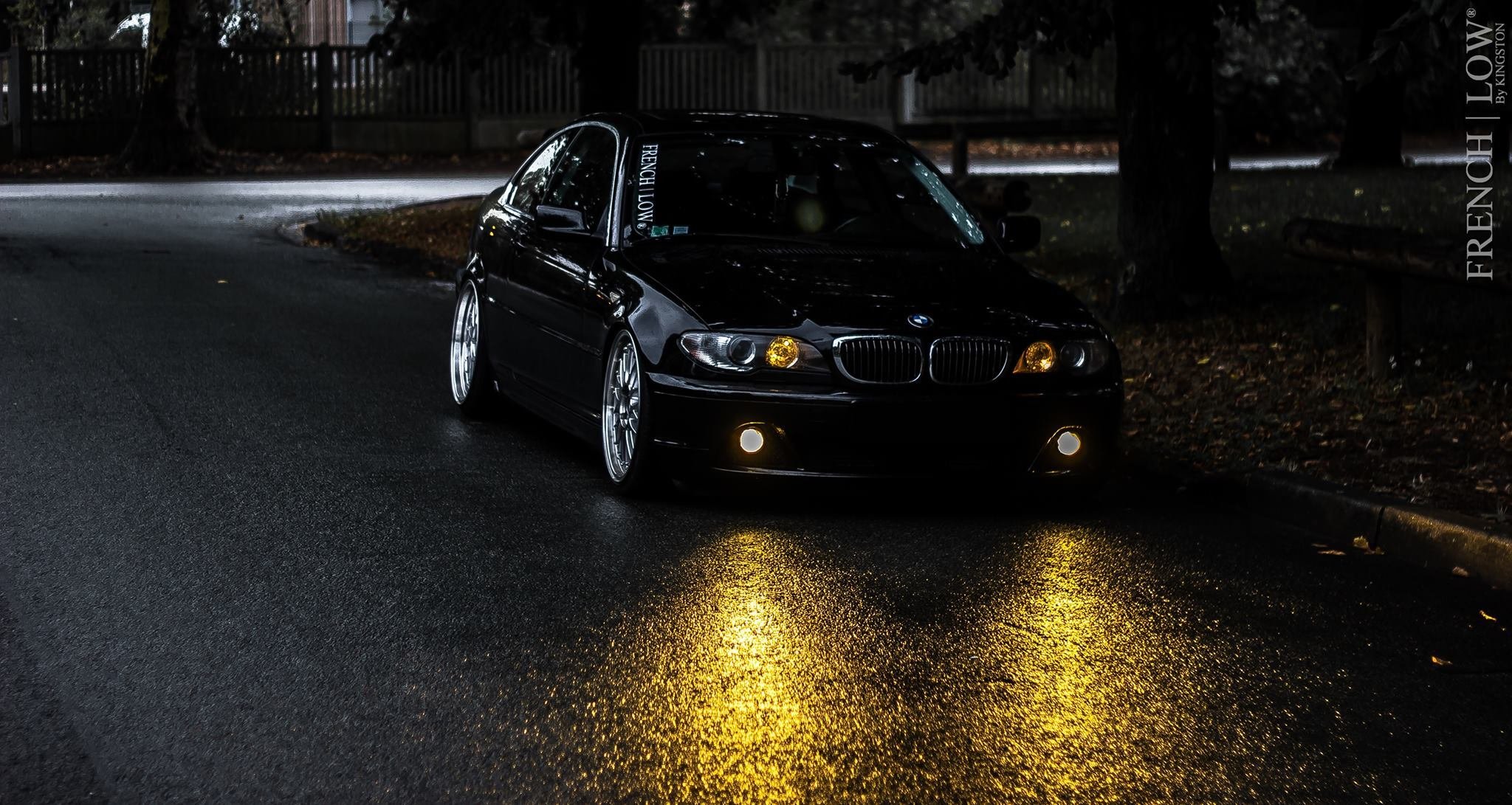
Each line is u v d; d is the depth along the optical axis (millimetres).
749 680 5289
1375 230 9625
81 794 4293
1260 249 14773
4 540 6598
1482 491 7676
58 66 27797
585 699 5078
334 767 4523
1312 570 6805
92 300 12930
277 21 31453
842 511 7547
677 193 8211
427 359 11117
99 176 25500
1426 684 5449
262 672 5234
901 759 4676
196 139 26500
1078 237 16547
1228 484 8094
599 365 7809
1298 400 9547
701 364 7199
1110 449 7613
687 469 7285
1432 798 4523
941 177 8734
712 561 6637
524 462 8312
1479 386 9578
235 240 17391
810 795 4410
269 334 11781
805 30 33875
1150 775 4625
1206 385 10062
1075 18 11617
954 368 7270
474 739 4738
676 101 30719
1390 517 7133
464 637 5629
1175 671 5496
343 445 8516
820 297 7363
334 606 5918
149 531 6801
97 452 8102
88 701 4949
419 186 23766
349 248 17062
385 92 29781
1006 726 4953
